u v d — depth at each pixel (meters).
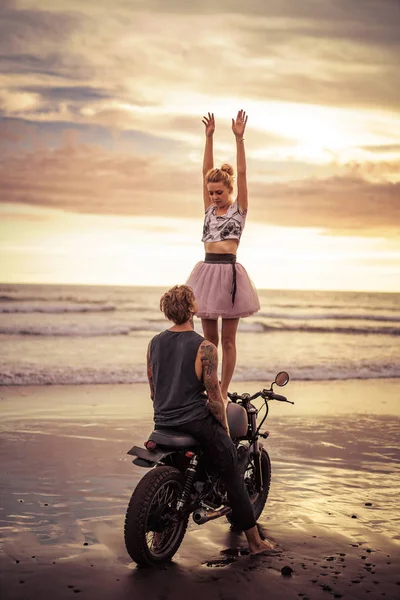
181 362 4.06
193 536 4.52
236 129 4.89
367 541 4.41
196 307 4.20
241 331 25.34
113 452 6.76
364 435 8.05
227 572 3.87
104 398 10.26
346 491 5.59
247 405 4.87
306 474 6.12
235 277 4.85
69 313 27.55
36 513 4.81
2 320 24.02
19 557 3.99
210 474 4.30
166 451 4.02
